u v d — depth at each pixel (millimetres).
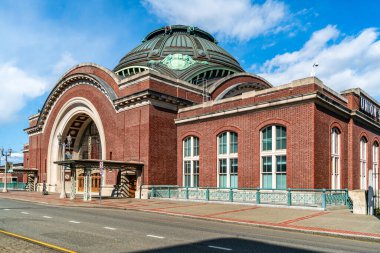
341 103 27797
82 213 19688
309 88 24062
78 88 41906
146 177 31125
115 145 35469
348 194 23156
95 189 40469
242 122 27781
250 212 19781
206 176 30172
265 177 25859
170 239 11258
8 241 10305
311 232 13695
